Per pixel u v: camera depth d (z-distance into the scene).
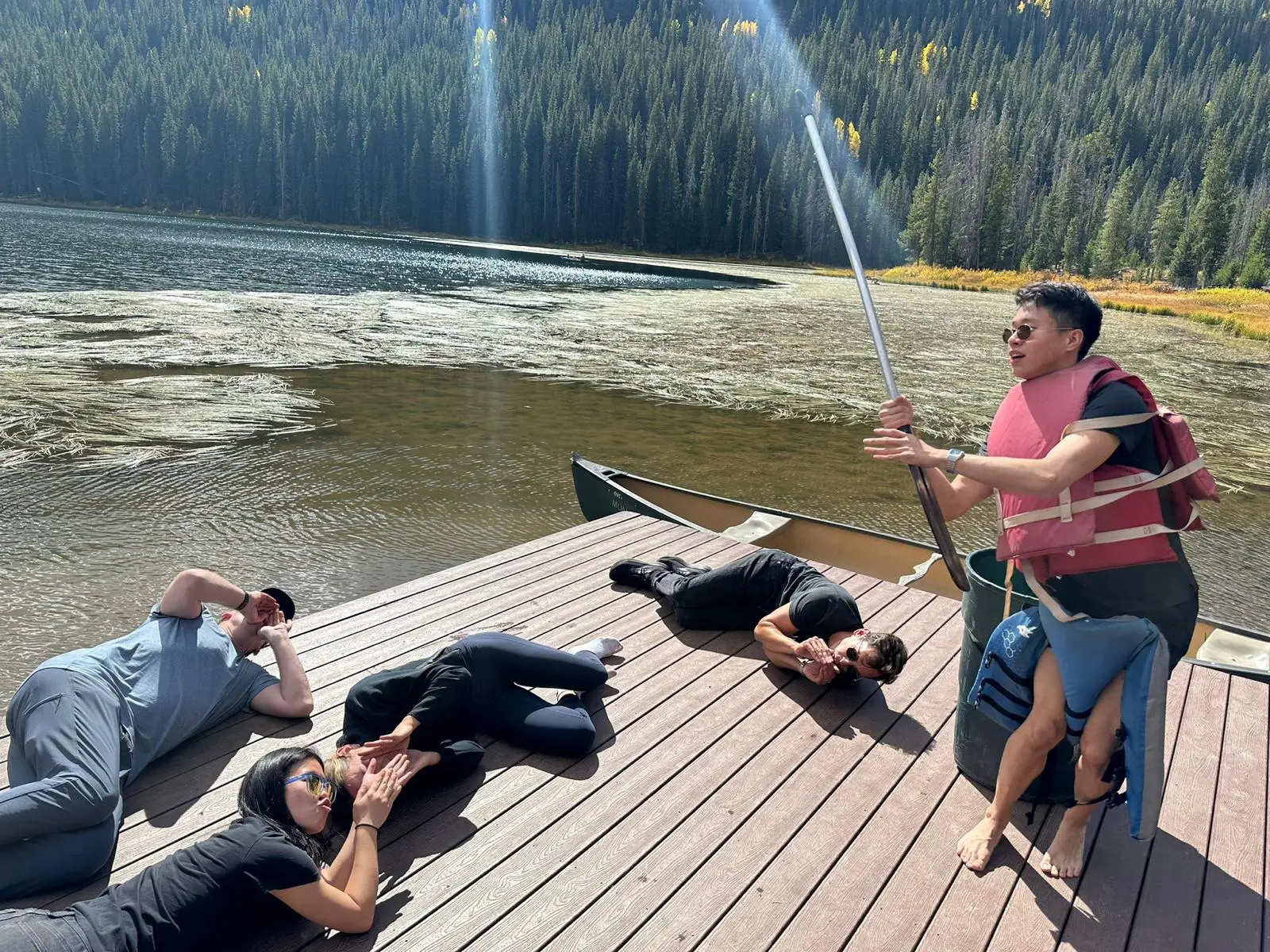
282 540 6.86
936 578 5.48
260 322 18.83
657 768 3.03
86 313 18.38
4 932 1.88
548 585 4.59
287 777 2.29
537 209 91.88
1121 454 2.25
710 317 27.05
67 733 2.49
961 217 76.25
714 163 86.31
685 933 2.30
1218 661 4.29
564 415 12.13
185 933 2.02
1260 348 28.31
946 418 13.52
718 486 9.34
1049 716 2.46
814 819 2.81
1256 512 9.73
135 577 6.05
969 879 2.57
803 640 3.64
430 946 2.22
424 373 14.48
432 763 2.77
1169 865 2.69
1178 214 71.81
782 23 181.00
